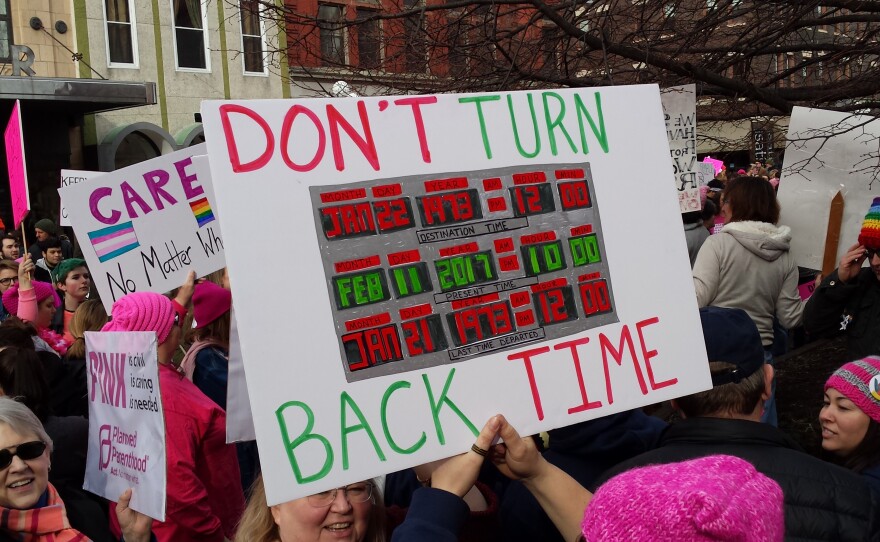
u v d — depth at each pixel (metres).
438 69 7.89
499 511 2.54
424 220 1.99
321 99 1.94
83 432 3.30
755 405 2.46
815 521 2.18
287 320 1.83
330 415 1.83
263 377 1.79
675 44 6.95
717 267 4.90
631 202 2.24
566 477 2.01
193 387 3.45
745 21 6.94
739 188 4.97
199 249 4.26
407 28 7.16
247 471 4.04
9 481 2.61
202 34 22.59
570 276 2.13
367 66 7.47
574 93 2.21
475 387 1.98
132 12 21.53
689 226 6.96
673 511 1.28
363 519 2.23
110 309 4.28
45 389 3.35
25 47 18.50
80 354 4.48
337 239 1.90
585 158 2.20
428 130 2.03
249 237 1.82
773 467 2.27
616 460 2.68
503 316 2.04
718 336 2.43
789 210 5.47
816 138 5.32
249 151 1.85
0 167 19.53
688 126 6.14
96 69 21.08
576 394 2.08
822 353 7.91
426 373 1.94
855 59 6.21
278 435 1.78
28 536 2.62
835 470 2.28
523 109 2.14
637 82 6.32
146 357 2.54
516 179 2.11
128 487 2.64
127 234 4.27
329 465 1.82
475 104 2.09
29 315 5.98
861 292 4.30
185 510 3.19
